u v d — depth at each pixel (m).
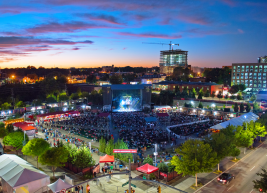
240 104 86.62
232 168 36.16
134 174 33.41
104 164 35.34
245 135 41.62
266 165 37.22
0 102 99.44
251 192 28.17
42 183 27.20
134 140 51.25
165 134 56.06
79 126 65.19
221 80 166.50
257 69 148.50
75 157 34.31
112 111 98.88
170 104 111.62
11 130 48.47
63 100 108.25
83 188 28.70
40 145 35.12
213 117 82.25
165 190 28.58
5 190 27.42
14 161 30.11
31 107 88.00
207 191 28.44
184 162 29.05
